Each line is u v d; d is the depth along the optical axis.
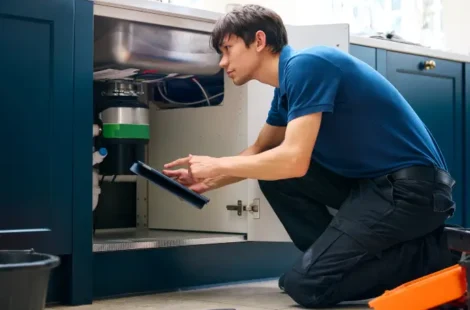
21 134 1.72
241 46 1.80
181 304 1.78
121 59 2.06
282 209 2.04
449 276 1.27
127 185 2.62
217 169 1.70
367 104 1.74
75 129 1.79
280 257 2.30
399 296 1.30
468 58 2.98
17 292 1.26
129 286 1.94
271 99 2.18
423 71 2.80
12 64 1.71
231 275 2.17
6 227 1.69
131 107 2.17
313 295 1.72
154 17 1.97
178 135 2.44
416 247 1.77
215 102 2.35
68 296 1.78
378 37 2.75
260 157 1.68
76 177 1.78
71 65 1.79
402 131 1.76
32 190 1.72
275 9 2.96
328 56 1.72
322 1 3.13
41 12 1.74
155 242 1.98
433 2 3.45
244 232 2.20
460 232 1.34
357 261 1.71
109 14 1.88
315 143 1.79
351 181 1.94
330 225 1.77
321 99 1.66
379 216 1.70
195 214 2.37
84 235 1.79
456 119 2.95
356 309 1.72
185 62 2.18
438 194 1.72
